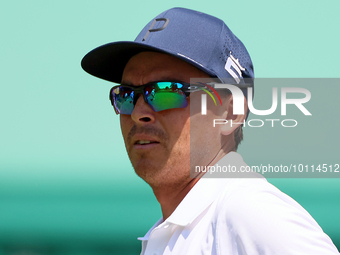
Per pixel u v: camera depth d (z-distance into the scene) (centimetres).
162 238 668
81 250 8025
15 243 8688
